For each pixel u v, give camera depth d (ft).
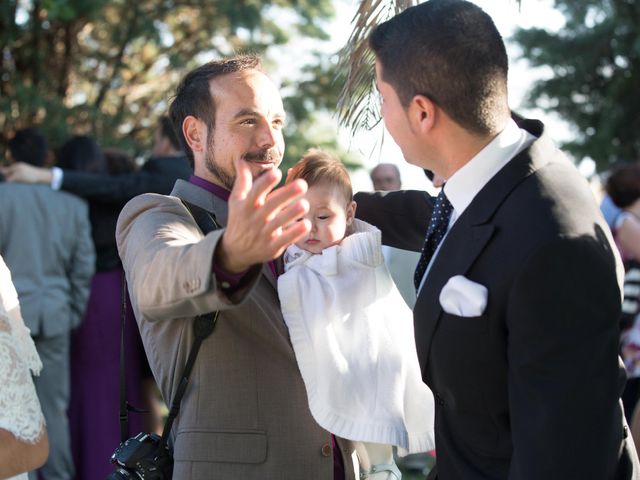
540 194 6.00
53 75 29.96
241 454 7.06
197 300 5.83
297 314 7.44
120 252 7.29
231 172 7.70
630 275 14.67
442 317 6.24
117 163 17.81
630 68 39.63
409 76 6.24
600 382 5.72
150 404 16.52
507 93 6.38
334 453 7.70
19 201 15.23
